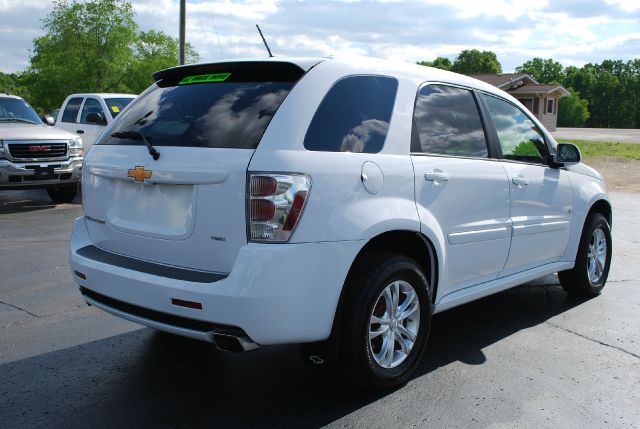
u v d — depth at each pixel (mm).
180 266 3271
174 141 3332
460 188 3951
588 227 5477
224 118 3281
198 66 3689
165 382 3715
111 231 3625
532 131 4977
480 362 4074
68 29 41500
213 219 3086
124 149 3539
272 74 3432
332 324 3197
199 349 4262
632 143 35469
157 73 3908
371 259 3410
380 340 3551
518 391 3631
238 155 3059
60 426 3158
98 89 42406
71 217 9992
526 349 4328
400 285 3578
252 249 2959
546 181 4895
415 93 3861
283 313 2990
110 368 3914
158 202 3342
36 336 4473
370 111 3535
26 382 3686
